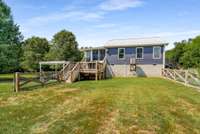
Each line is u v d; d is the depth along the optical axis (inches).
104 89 522.9
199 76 581.3
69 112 306.8
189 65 1542.8
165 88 546.0
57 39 1952.5
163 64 940.0
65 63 858.1
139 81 735.7
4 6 1006.4
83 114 294.5
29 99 402.6
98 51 1159.6
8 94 455.5
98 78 851.4
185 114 301.7
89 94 450.0
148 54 964.0
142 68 975.0
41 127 249.3
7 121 271.0
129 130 236.2
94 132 230.8
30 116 291.7
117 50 1016.2
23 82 516.4
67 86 592.4
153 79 821.2
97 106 337.4
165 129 240.8
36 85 571.8
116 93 458.0
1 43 937.5
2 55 930.1
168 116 287.9
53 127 247.3
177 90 513.7
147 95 434.0
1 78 1028.5
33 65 1829.5
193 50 1561.3
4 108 334.3
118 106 335.3
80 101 379.2
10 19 1028.5
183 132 234.4
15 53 1014.4
